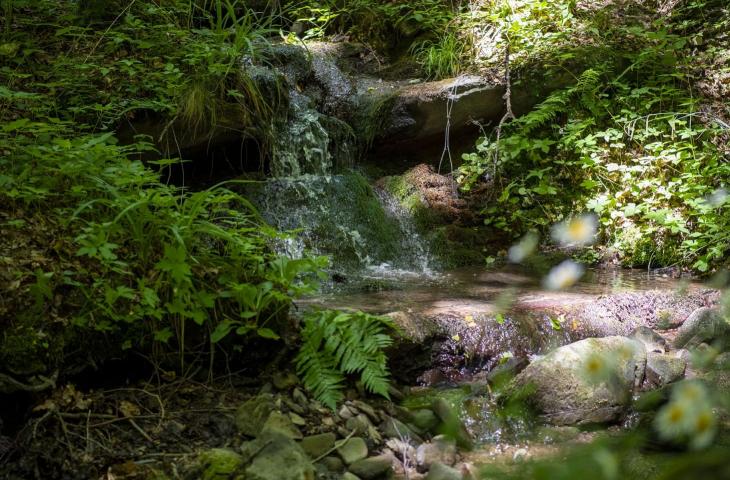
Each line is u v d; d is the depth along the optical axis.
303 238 5.16
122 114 4.67
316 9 7.32
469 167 6.28
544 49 6.48
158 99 4.92
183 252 2.97
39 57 5.01
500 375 3.44
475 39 6.94
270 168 5.56
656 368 3.51
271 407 2.85
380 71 7.12
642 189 5.84
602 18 6.98
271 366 3.25
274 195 5.30
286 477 2.42
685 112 6.04
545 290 4.66
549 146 6.26
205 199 3.37
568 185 6.09
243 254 3.38
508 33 6.65
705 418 0.68
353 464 2.72
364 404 3.11
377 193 6.02
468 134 6.53
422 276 5.16
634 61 6.48
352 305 4.15
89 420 2.72
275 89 5.57
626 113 6.20
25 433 2.57
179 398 2.98
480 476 0.79
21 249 3.03
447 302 4.25
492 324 3.84
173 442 2.71
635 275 5.31
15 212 3.23
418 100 6.17
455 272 5.33
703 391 0.71
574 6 7.05
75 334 2.86
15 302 2.77
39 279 2.79
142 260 3.17
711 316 3.96
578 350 3.28
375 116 6.28
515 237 5.96
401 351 3.50
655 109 6.27
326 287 4.71
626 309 4.29
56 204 3.37
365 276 5.07
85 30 5.32
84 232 3.24
